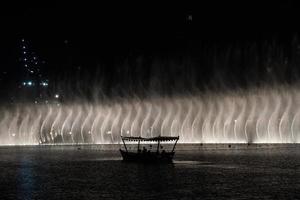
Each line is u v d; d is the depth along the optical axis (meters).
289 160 113.12
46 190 73.06
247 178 82.62
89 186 75.94
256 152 138.38
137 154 111.56
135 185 76.19
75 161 116.19
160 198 65.88
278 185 75.00
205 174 88.06
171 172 91.38
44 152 149.00
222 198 65.38
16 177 87.44
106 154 138.00
